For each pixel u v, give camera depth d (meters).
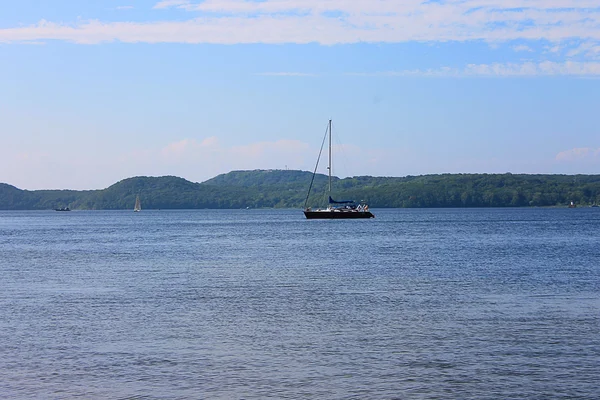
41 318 34.53
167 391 22.72
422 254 73.19
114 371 24.84
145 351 27.53
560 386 23.03
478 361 25.86
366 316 34.41
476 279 49.50
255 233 129.00
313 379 23.88
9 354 27.16
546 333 30.20
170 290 44.69
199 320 33.66
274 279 50.28
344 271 55.59
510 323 32.41
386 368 25.06
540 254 72.25
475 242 94.81
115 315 35.25
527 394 22.33
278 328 31.59
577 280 48.47
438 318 33.75
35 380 23.86
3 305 38.81
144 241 105.81
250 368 25.16
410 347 27.92
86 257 73.69
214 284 47.59
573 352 26.98
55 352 27.42
